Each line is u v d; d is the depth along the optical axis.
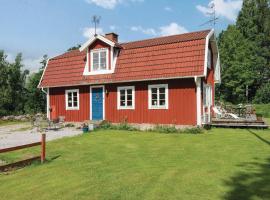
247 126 22.17
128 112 24.05
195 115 21.30
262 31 61.22
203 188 8.71
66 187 9.24
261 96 51.50
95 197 8.30
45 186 9.44
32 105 42.62
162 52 22.86
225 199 7.87
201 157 12.58
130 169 11.00
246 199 7.82
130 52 24.45
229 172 10.20
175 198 8.02
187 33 25.17
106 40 24.66
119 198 8.15
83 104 26.42
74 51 30.06
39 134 22.00
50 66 28.77
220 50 54.31
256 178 9.50
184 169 10.74
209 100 24.95
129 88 24.05
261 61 54.53
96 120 25.39
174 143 16.19
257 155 12.72
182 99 21.83
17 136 21.36
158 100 22.78
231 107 31.20
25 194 8.79
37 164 12.41
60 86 27.08
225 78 52.94
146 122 23.17
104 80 24.44
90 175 10.41
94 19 25.53
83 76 26.00
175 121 21.98
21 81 43.41
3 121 35.38
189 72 20.95
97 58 25.56
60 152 14.77
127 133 20.44
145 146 15.61
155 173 10.34
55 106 28.16
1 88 40.53
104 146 15.98
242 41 54.31
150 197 8.14
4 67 41.47
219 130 21.20
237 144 15.38
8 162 13.18
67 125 26.34
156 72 22.28
